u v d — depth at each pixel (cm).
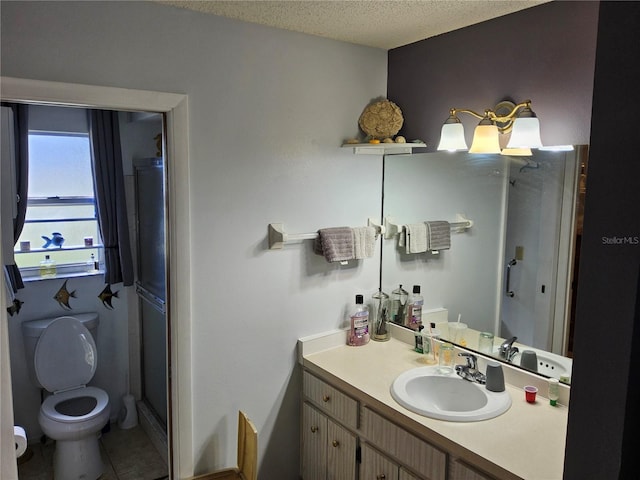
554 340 192
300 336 242
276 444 241
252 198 218
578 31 179
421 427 173
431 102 238
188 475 215
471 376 206
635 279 95
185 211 199
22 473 282
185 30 192
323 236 235
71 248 311
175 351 206
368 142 242
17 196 286
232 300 218
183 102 194
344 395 211
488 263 215
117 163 308
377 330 261
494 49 208
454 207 228
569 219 185
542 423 173
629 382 97
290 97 224
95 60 174
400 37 234
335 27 217
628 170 94
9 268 277
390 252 264
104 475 282
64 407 291
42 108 293
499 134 207
